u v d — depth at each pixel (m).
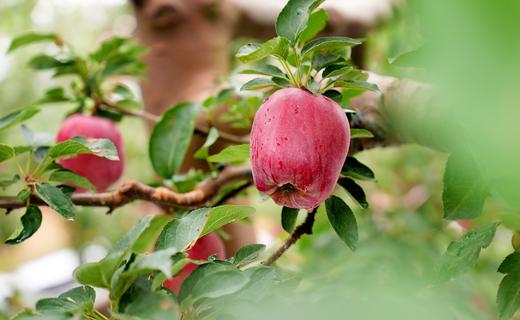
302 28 1.19
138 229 1.11
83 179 1.34
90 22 4.07
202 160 1.66
